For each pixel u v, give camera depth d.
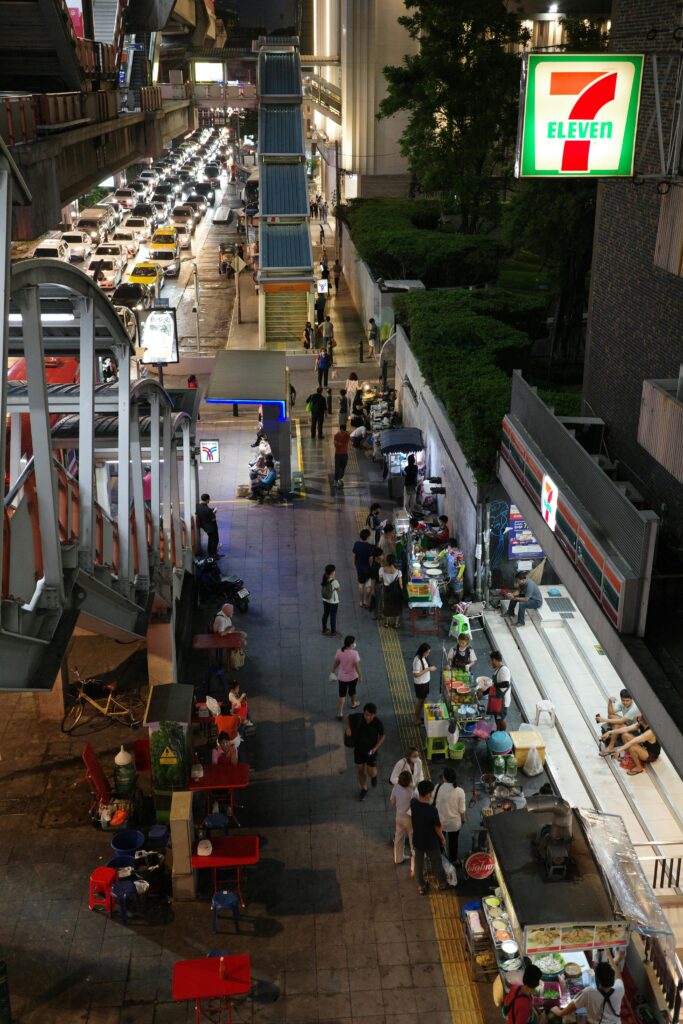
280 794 15.42
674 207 12.54
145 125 55.03
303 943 12.69
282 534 24.34
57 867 13.92
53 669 9.79
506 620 20.11
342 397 29.91
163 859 13.45
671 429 12.80
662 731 11.61
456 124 42.25
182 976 11.13
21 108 27.75
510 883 10.84
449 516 23.20
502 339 27.00
